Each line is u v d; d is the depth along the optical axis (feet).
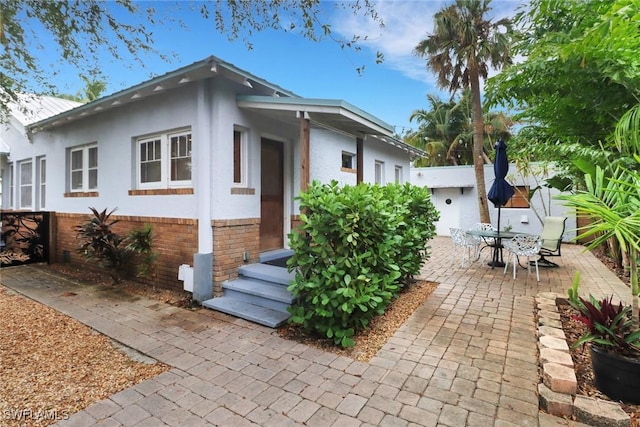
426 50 38.45
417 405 7.78
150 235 16.53
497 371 9.26
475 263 24.47
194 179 15.47
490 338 11.42
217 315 13.71
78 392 8.32
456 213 42.16
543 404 7.61
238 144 16.79
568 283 18.67
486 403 7.82
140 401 7.98
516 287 17.81
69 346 10.92
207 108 14.84
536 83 13.56
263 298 13.98
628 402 7.53
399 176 36.19
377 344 11.06
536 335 11.62
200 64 13.34
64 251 23.66
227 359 10.08
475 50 35.60
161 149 17.28
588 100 13.07
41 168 27.04
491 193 22.97
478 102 36.47
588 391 8.06
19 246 26.96
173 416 7.43
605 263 24.50
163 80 14.76
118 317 13.52
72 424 7.13
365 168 27.86
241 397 8.15
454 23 35.83
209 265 15.06
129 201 18.49
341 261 11.03
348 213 11.60
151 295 16.37
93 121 20.70
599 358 7.98
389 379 8.92
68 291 17.20
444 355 10.23
